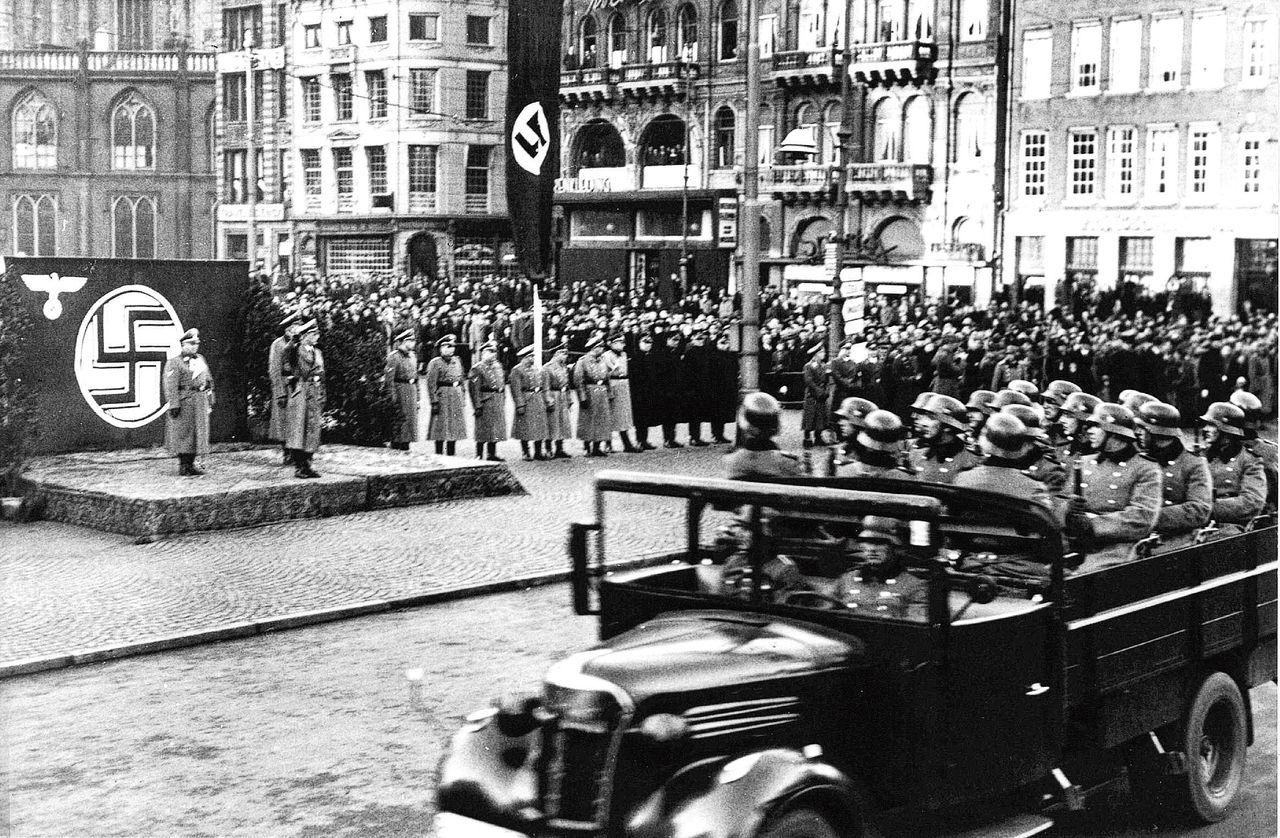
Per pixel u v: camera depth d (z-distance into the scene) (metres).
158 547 17.17
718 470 24.19
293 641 13.08
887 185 51.44
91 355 22.70
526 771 6.59
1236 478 10.59
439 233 64.12
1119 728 8.00
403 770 9.39
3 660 11.92
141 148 56.91
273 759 9.62
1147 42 44.31
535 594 15.29
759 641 6.90
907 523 6.98
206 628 13.13
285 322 20.52
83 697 11.17
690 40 59.12
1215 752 8.91
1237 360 29.41
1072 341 32.09
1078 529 8.39
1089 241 46.31
